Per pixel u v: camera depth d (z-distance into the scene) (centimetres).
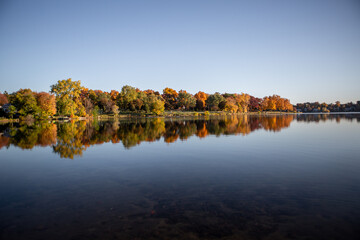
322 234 574
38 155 1603
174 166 1254
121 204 758
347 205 734
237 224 621
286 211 695
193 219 649
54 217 678
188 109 13762
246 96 15012
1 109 6606
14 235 586
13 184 993
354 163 1289
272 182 966
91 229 606
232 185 932
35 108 6419
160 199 794
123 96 11581
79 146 1958
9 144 2091
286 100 18500
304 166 1233
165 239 556
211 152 1638
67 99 7719
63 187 941
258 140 2209
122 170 1188
